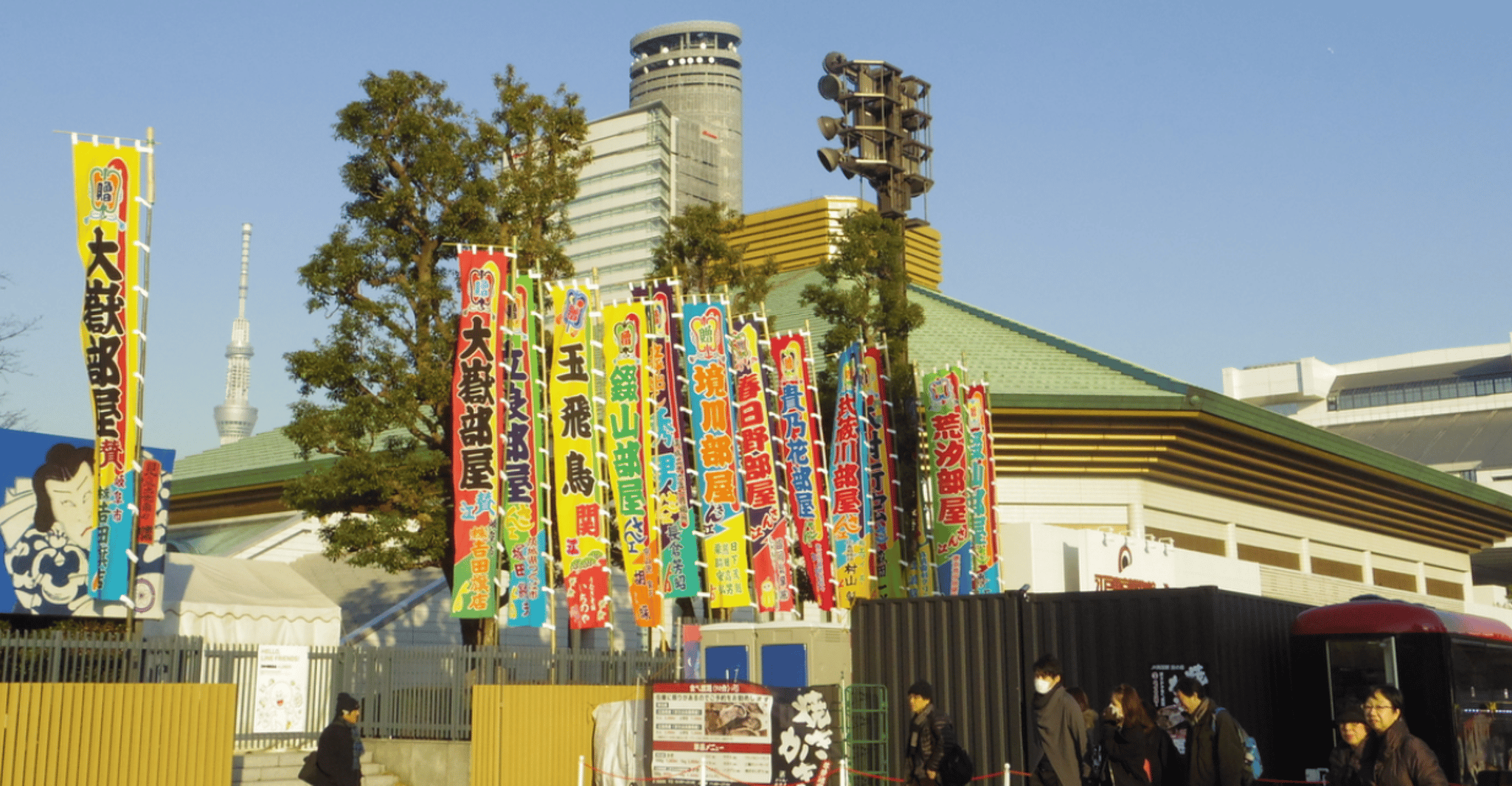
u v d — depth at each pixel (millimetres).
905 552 32344
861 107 39500
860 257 33812
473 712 21922
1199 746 12508
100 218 21250
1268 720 19953
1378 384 151125
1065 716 13461
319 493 27172
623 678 24000
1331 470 51344
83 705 17484
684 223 33000
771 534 26078
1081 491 42344
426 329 28438
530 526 24734
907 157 40094
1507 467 128250
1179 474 44250
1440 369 151000
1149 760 13039
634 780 19922
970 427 31938
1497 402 141500
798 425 29359
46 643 17781
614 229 185875
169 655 19188
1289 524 51406
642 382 26203
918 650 21031
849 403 31812
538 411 25406
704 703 17984
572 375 25578
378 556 27219
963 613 20719
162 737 18328
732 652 21750
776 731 17562
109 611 24609
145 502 25750
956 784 13336
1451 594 65250
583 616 24594
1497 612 68125
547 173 29516
